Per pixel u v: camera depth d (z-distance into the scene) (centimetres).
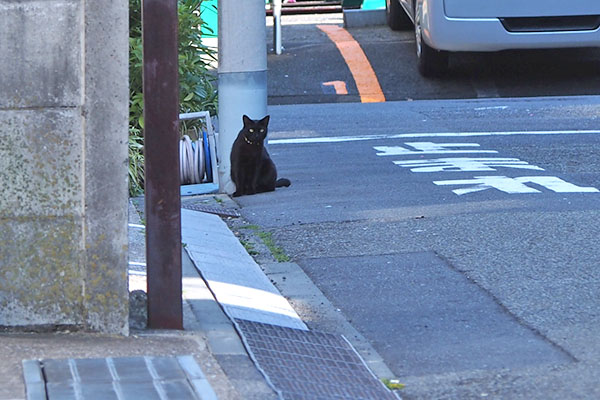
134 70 1775
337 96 2878
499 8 2633
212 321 870
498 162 1853
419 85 2964
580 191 1537
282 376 764
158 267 831
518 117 2445
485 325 919
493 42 2666
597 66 3089
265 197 1614
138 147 1716
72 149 792
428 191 1570
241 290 1011
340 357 837
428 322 935
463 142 2120
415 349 864
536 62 3147
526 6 2623
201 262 1094
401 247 1216
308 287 1077
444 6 2662
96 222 802
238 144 1641
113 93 788
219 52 1712
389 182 1672
